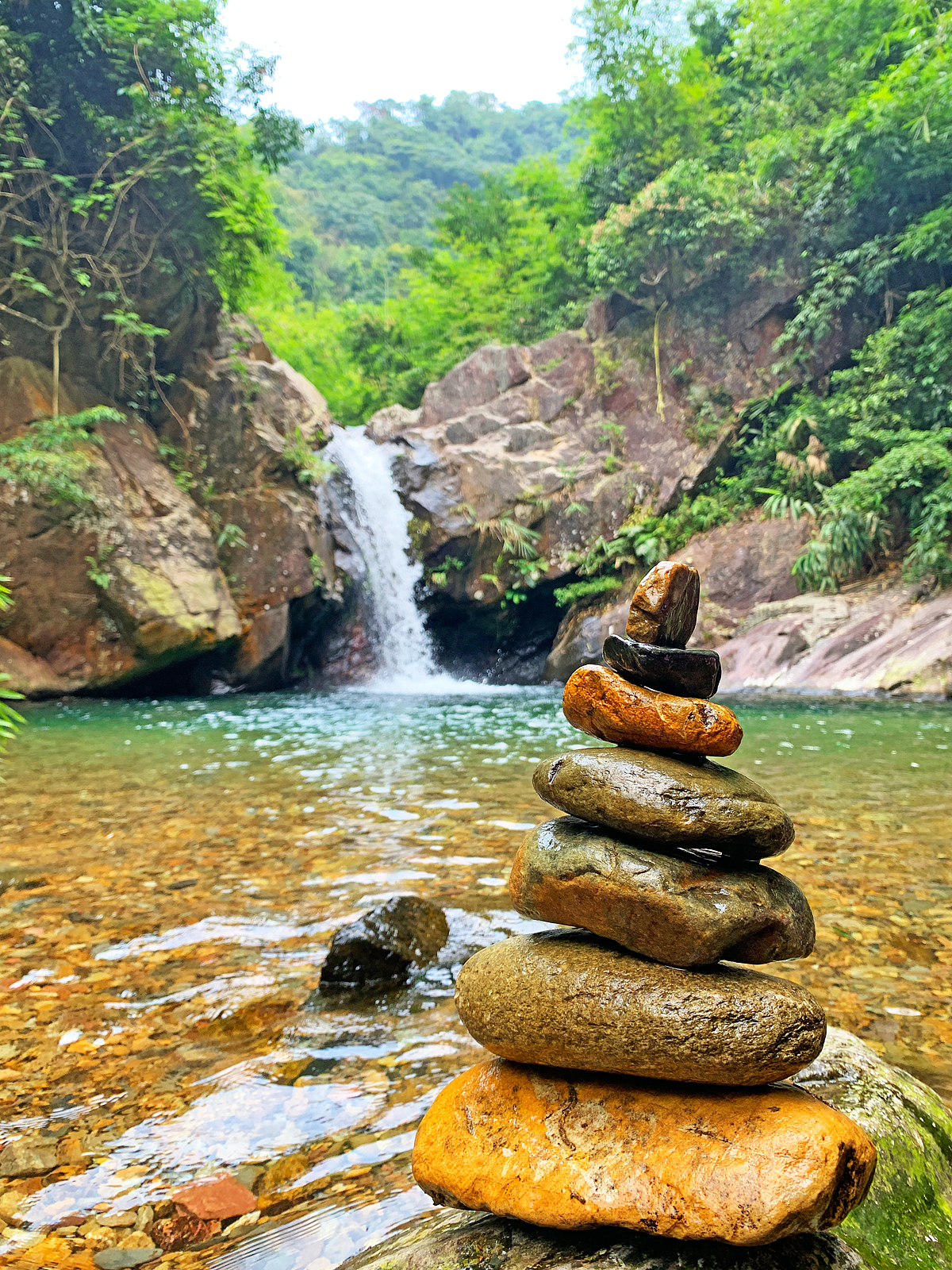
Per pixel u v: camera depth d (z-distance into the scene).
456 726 10.66
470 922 3.74
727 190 17.80
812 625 14.23
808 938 1.70
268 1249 1.79
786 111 19.22
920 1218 1.73
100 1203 1.95
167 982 3.20
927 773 7.16
